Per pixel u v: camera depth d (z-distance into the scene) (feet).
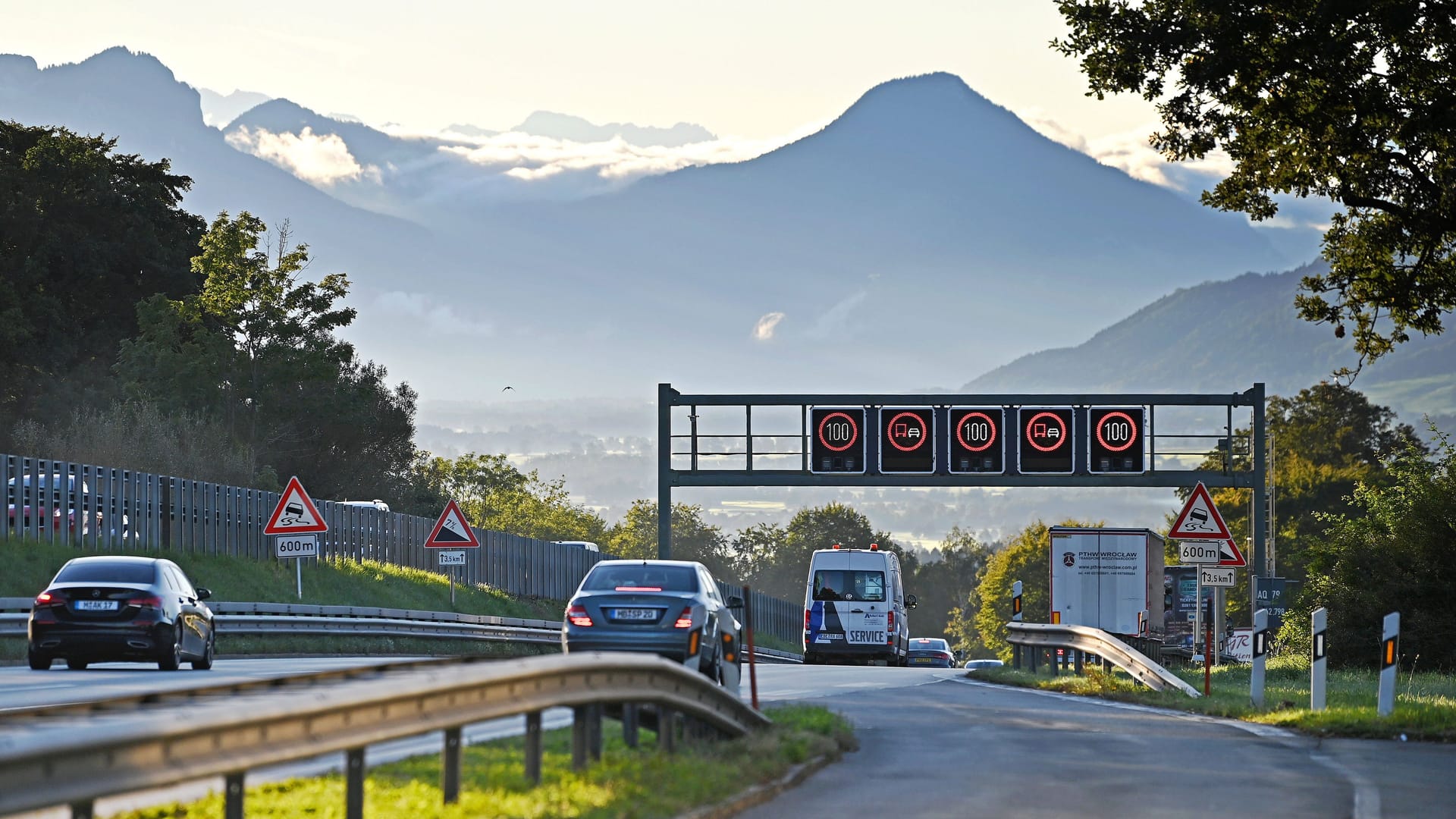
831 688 256.11
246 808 100.37
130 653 244.01
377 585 485.15
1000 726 181.47
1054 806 117.29
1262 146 260.21
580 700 108.78
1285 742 170.50
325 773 124.57
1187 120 256.93
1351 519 397.60
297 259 644.69
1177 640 601.21
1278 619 389.60
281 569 447.83
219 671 257.96
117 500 388.98
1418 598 360.69
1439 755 159.22
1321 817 114.62
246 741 76.23
